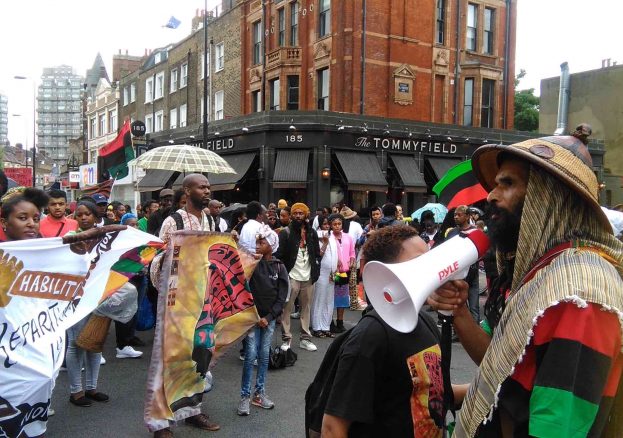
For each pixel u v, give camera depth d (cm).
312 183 1766
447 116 2173
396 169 1866
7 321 284
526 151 131
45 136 15838
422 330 179
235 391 518
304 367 600
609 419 126
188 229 416
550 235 128
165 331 363
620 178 2720
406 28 2048
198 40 2778
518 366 120
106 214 1007
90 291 339
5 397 276
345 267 762
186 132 2197
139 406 473
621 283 117
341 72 1950
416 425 166
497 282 155
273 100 2239
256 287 463
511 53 2345
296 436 416
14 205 347
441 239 795
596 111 2884
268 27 2258
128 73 3766
